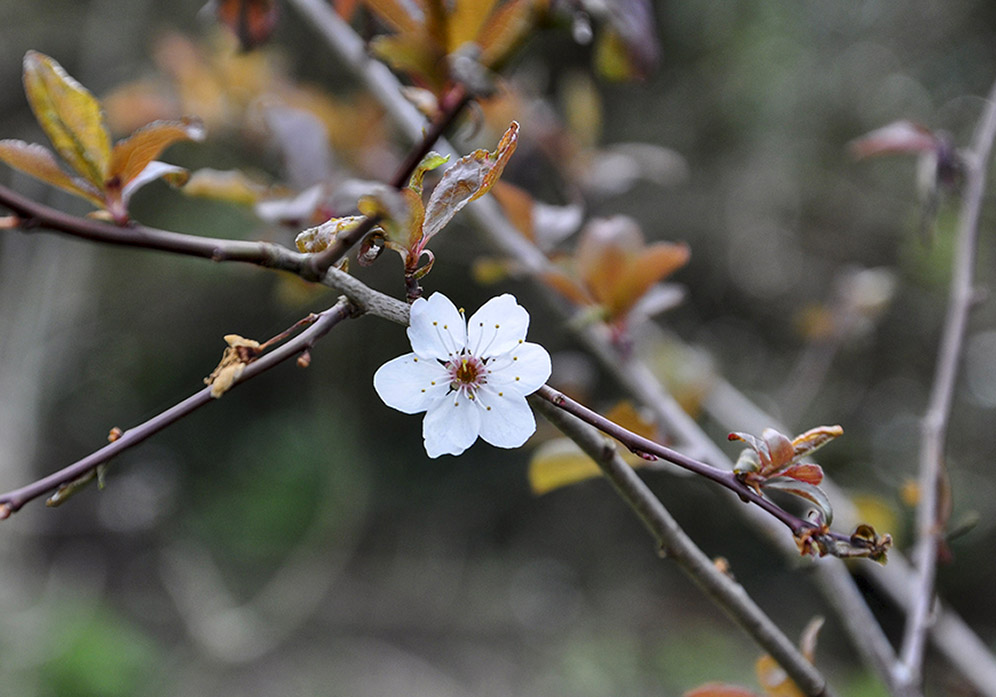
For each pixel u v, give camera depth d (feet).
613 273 1.41
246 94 1.94
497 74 1.14
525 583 6.52
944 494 1.34
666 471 1.30
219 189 1.44
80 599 4.79
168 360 6.04
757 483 1.09
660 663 5.60
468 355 1.12
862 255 5.05
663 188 5.35
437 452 1.12
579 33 1.24
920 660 1.29
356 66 1.61
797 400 2.09
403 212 1.04
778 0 4.93
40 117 1.09
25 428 3.44
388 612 6.12
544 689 5.54
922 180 1.45
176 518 6.15
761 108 5.04
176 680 4.88
